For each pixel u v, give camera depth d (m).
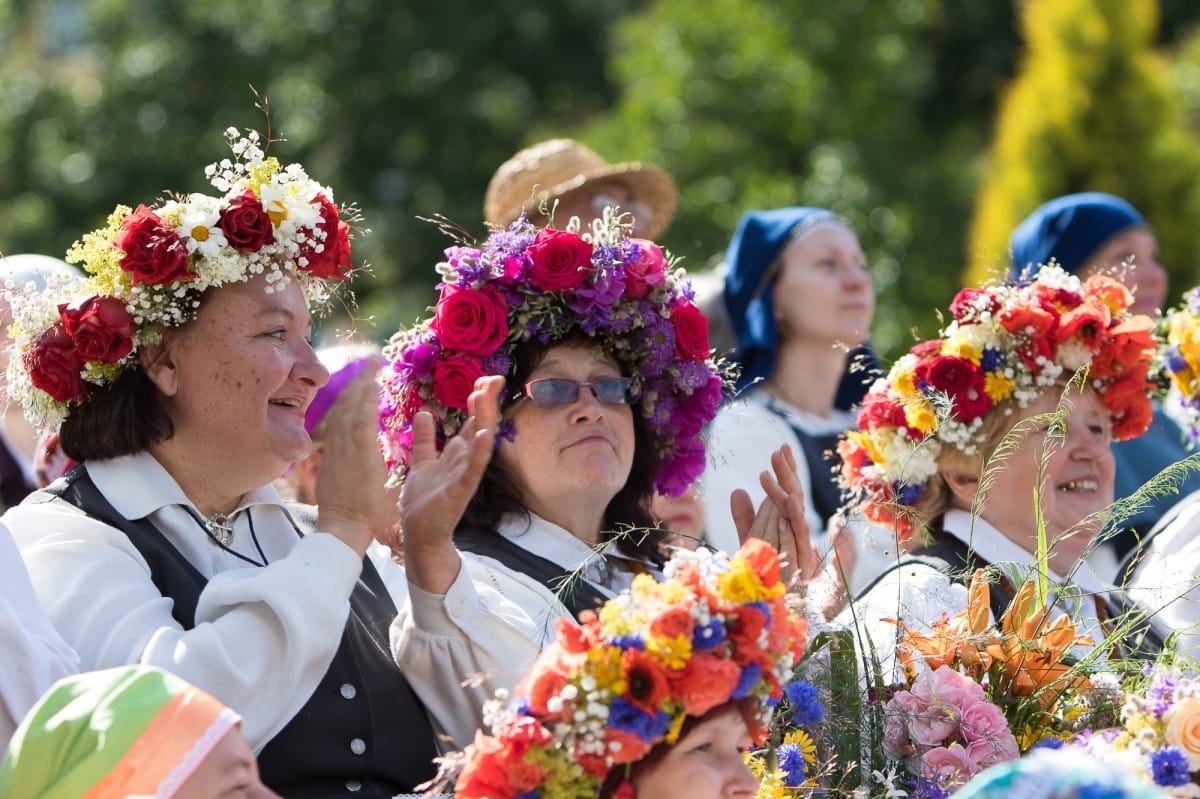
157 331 8.19
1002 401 9.76
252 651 7.42
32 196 31.39
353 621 8.08
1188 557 10.08
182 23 33.12
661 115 28.28
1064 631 8.31
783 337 13.18
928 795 7.69
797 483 8.41
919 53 31.88
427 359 8.66
